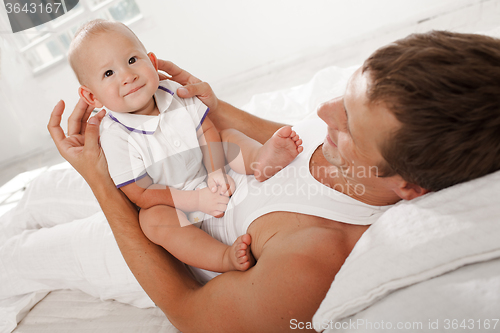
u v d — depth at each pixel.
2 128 2.68
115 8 3.27
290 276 0.55
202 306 0.65
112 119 0.88
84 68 0.83
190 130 0.90
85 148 0.83
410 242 0.47
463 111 0.42
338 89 1.61
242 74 3.50
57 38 2.68
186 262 0.76
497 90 0.42
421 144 0.45
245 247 0.67
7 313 0.99
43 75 2.71
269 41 3.38
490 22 2.56
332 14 3.21
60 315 0.98
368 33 3.19
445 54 0.43
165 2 3.25
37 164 2.71
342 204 0.63
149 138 0.86
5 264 1.07
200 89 0.96
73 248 1.00
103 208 0.82
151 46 3.46
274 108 1.65
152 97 0.92
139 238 0.79
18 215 1.25
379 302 0.47
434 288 0.43
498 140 0.44
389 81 0.45
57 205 1.23
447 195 0.49
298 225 0.63
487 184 0.47
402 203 0.56
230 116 1.05
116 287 0.95
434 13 2.99
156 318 0.89
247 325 0.60
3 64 2.55
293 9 3.22
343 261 0.57
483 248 0.43
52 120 0.91
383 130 0.47
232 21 3.31
